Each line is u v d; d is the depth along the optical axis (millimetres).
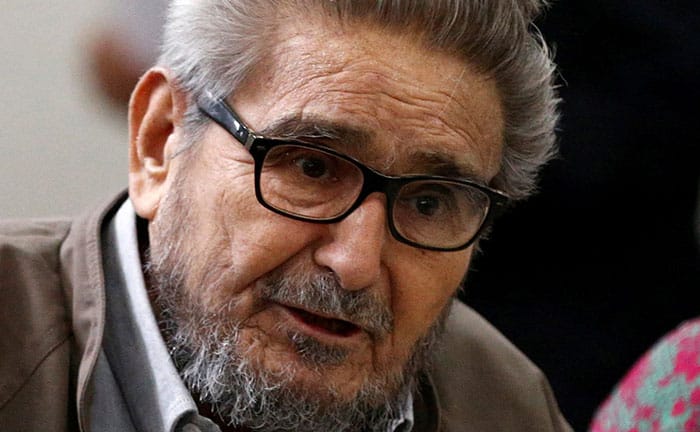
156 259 4793
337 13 4504
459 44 4570
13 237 4965
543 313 7277
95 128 8062
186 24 4734
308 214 4488
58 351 4711
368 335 4633
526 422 5645
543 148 5031
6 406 4570
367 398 4695
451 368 5609
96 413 4688
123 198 5094
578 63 7152
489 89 4699
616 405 4023
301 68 4496
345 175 4539
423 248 4656
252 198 4520
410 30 4523
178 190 4711
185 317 4703
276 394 4562
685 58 7121
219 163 4594
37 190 8023
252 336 4570
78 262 4859
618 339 7293
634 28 7066
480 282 7344
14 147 7965
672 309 7379
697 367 3906
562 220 7195
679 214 7355
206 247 4605
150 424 4688
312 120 4457
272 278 4523
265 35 4551
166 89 4820
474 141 4672
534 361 7301
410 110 4500
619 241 7281
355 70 4473
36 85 7961
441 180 4598
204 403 4781
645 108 7180
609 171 7172
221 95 4613
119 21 6965
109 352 4809
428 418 5371
